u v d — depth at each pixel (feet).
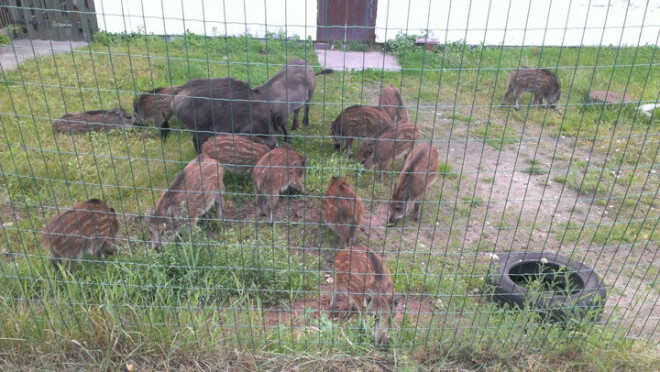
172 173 20.57
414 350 11.72
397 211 18.16
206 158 17.84
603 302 13.37
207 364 11.37
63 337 11.49
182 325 11.77
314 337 12.05
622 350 11.90
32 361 11.41
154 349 11.48
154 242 15.43
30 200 17.78
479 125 27.63
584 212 19.88
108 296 12.47
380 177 21.90
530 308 13.01
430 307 14.06
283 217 18.63
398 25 40.14
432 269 15.89
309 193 20.25
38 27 33.01
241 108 20.88
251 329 11.67
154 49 35.27
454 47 39.29
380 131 22.34
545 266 15.30
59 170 19.75
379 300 12.69
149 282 13.29
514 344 11.89
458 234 18.15
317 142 24.77
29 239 15.66
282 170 18.29
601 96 30.91
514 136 26.43
